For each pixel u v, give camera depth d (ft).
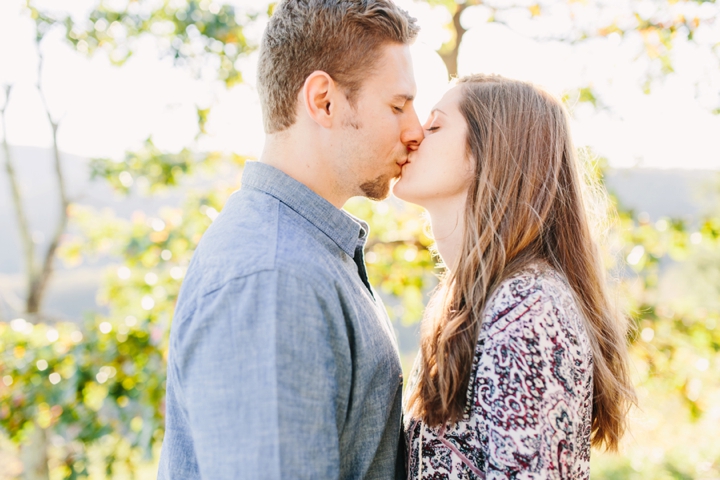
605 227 5.39
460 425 3.54
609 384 3.83
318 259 3.30
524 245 3.76
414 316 13.35
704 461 18.39
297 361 2.87
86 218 15.34
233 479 2.74
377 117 3.87
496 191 3.87
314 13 3.72
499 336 3.28
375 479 3.61
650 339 11.55
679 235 12.30
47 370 11.24
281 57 3.82
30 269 19.11
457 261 3.94
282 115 3.89
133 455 12.54
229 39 13.89
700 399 12.09
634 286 11.37
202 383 2.89
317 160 3.86
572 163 4.20
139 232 12.91
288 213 3.59
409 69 4.03
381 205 12.71
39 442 14.79
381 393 3.56
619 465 18.31
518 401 3.12
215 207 12.51
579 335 3.42
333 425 2.98
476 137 4.01
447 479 3.54
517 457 3.07
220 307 2.94
